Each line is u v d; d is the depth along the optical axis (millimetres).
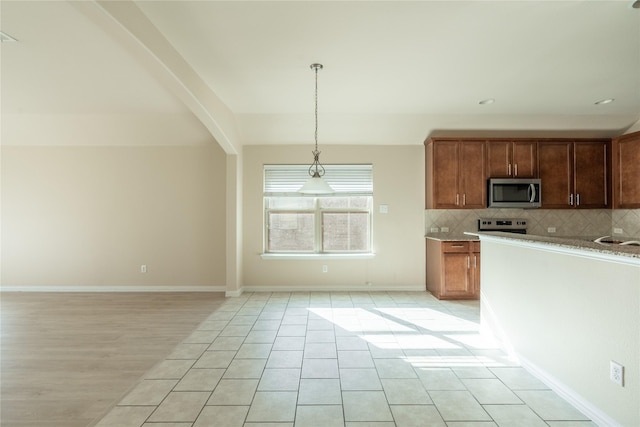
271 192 5090
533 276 2428
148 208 5086
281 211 5141
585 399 1952
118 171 5070
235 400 2119
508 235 2764
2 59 3033
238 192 4879
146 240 5086
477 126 4777
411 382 2336
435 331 3328
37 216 5051
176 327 3484
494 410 2004
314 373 2471
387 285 5102
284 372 2488
